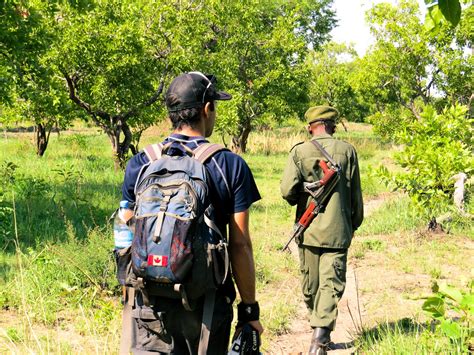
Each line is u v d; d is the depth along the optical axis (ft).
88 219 35.17
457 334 13.28
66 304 20.71
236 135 98.99
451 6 8.84
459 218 34.30
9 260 25.57
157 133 125.29
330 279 15.61
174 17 63.16
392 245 31.12
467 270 25.90
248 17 94.58
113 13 59.06
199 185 7.88
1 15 35.06
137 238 7.76
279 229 38.14
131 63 57.72
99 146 100.63
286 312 20.53
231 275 8.68
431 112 36.35
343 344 17.39
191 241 7.61
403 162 33.32
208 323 7.94
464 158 33.06
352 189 15.99
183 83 8.56
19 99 63.46
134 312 8.24
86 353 15.65
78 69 58.95
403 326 18.38
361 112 206.80
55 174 55.98
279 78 97.81
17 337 16.87
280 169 78.59
